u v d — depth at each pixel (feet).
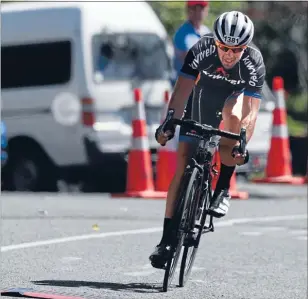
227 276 78.89
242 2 207.51
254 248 91.81
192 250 74.28
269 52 218.59
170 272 71.05
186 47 122.01
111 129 139.74
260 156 145.59
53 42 142.82
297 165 168.55
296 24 215.72
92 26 141.69
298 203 123.85
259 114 146.72
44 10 144.66
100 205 116.16
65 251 85.35
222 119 74.33
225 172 72.79
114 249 87.25
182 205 68.95
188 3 122.52
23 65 145.07
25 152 144.87
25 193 142.92
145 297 67.92
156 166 130.00
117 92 140.87
